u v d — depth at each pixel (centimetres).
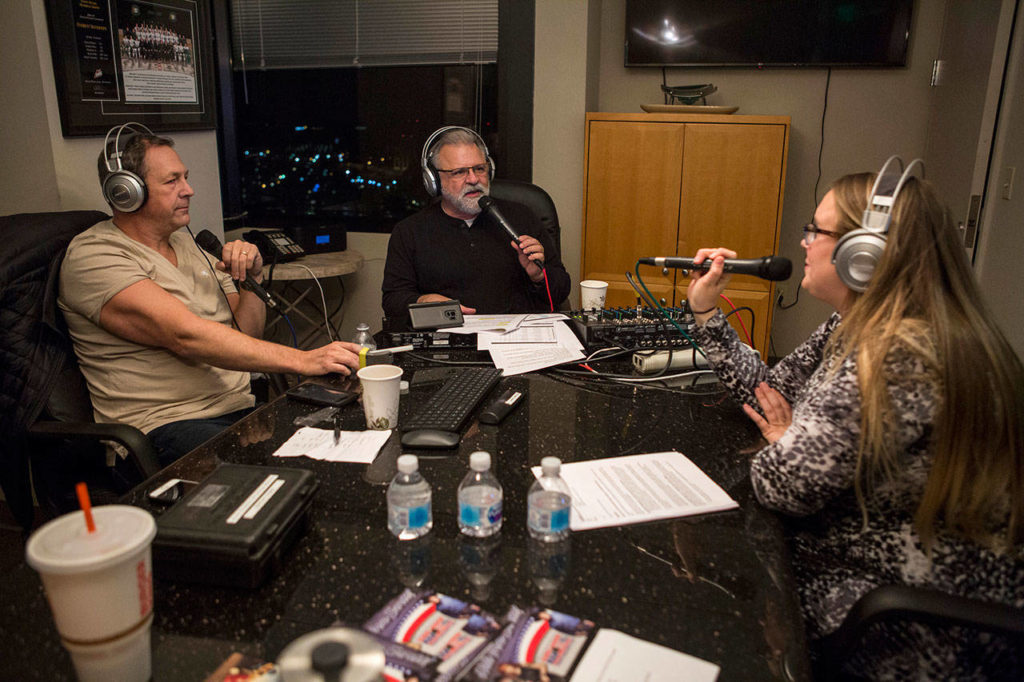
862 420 96
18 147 209
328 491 111
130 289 177
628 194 332
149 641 73
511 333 190
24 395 163
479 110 359
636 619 81
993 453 95
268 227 387
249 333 220
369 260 383
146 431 182
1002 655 93
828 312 367
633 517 103
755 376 139
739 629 80
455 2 344
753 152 314
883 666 96
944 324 97
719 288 140
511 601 84
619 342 178
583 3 330
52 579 64
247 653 76
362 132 371
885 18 323
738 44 340
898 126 341
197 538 85
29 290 166
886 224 104
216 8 354
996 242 252
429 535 99
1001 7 242
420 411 137
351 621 81
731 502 108
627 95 368
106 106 222
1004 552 98
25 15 197
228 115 370
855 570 103
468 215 246
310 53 363
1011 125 243
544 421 138
